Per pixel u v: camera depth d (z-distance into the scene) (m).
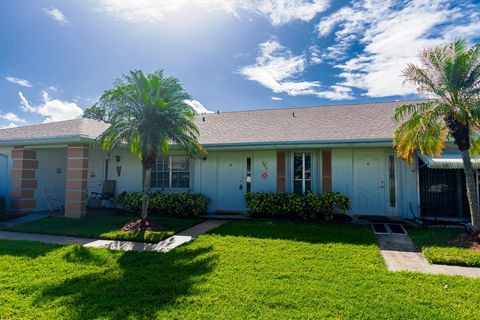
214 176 16.69
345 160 14.70
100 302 5.58
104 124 19.25
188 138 12.88
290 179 15.45
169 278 6.77
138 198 16.03
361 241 10.02
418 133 9.94
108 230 11.83
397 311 5.16
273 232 11.38
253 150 16.08
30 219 14.32
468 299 5.62
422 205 13.87
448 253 8.41
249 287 6.17
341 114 17.88
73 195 14.77
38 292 6.00
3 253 8.71
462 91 9.80
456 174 13.84
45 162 17.25
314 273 7.03
